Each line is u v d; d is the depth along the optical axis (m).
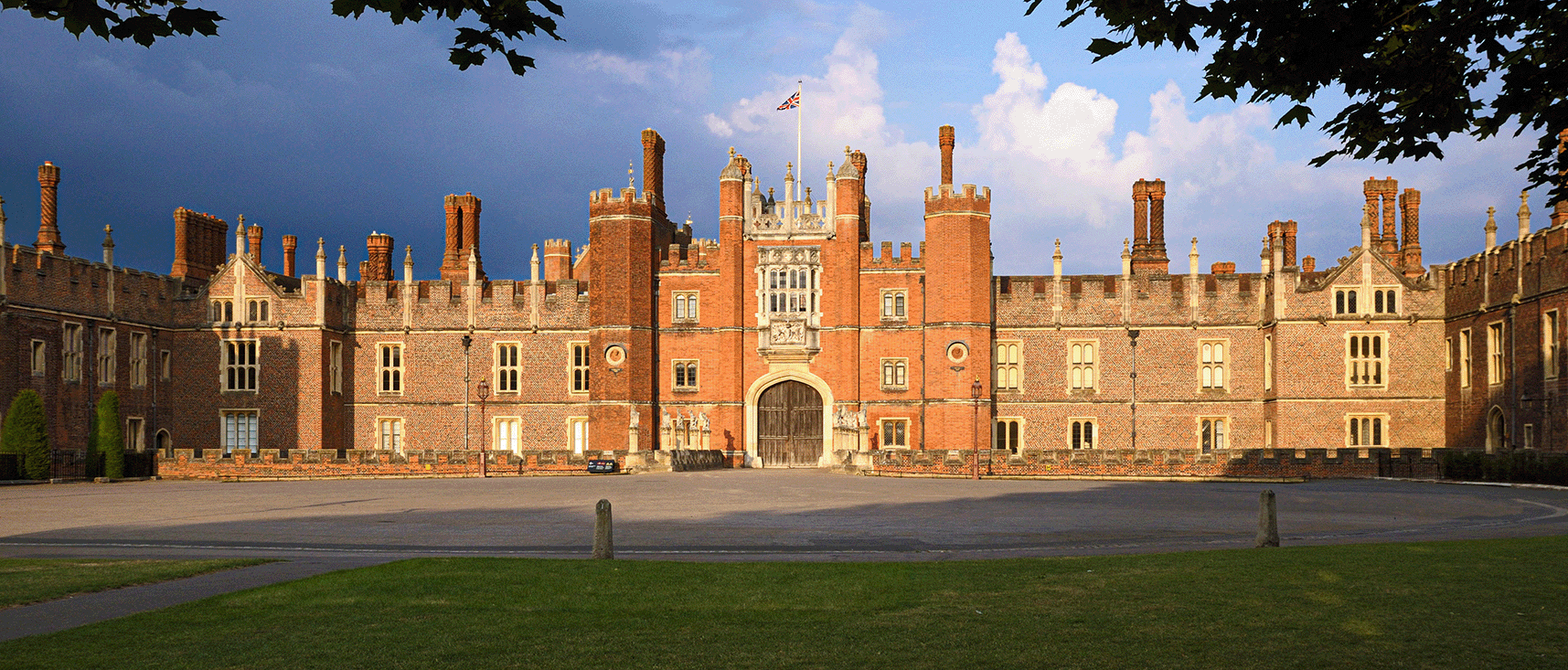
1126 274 61.47
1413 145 9.55
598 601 14.20
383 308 63.69
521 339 63.34
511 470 52.44
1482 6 8.74
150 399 59.28
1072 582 15.29
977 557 19.80
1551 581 14.58
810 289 62.06
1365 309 57.75
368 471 51.38
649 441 61.69
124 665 10.95
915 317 61.31
